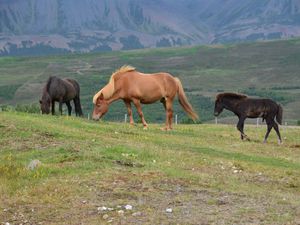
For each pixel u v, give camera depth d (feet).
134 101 100.07
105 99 101.45
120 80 100.63
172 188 51.65
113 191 49.75
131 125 102.01
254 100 97.40
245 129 124.36
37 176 54.70
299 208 46.24
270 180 60.90
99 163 60.39
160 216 43.21
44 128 83.71
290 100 616.39
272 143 97.25
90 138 79.51
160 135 92.32
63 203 46.68
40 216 43.75
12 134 78.38
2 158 64.69
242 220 42.24
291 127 145.48
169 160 66.80
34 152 68.03
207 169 64.03
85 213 44.24
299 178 63.05
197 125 135.33
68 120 97.55
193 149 79.77
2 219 43.24
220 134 107.76
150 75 100.53
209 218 42.68
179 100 102.37
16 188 51.19
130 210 44.78
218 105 98.89
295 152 87.04
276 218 42.73
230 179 58.95
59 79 115.24
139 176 55.16
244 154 79.97
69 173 55.98
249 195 50.62
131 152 67.97
